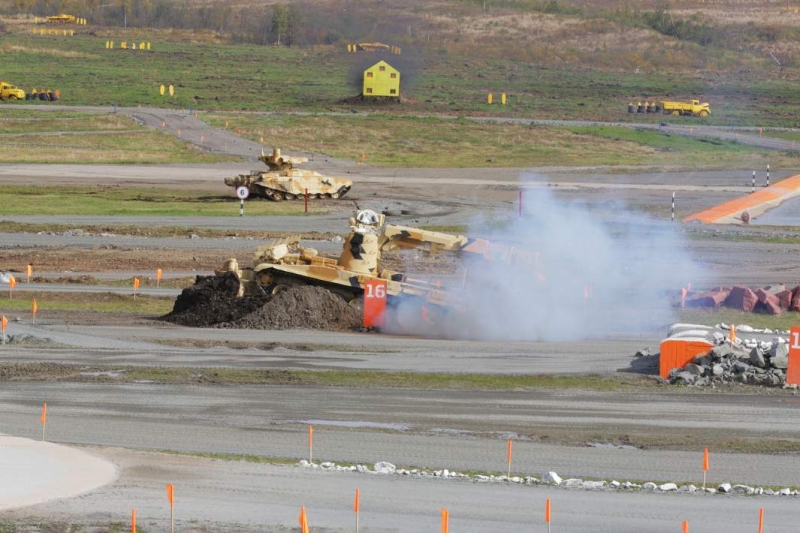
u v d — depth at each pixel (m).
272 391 117.38
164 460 90.50
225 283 162.38
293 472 88.38
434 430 103.88
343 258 164.25
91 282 196.25
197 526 74.75
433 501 81.62
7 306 169.75
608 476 90.62
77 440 97.38
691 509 81.12
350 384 120.94
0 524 74.19
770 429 106.25
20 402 110.12
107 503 78.88
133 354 133.50
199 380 121.00
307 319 155.50
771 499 84.25
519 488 85.75
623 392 119.62
